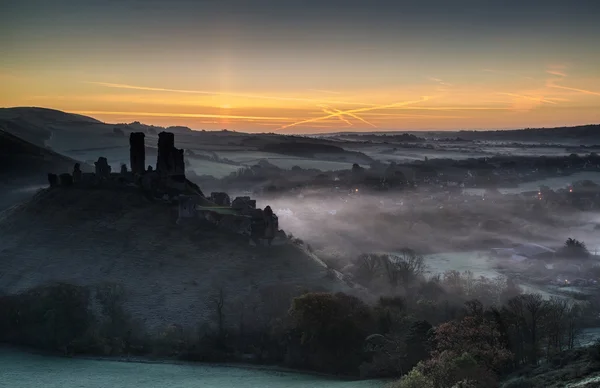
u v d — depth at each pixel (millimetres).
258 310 168125
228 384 131250
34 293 165875
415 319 150250
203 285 178125
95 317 163000
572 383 101812
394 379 129625
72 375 136000
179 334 158000
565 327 160750
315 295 153875
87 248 191250
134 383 131500
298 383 131500
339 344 145500
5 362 144250
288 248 199875
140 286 176875
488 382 109312
